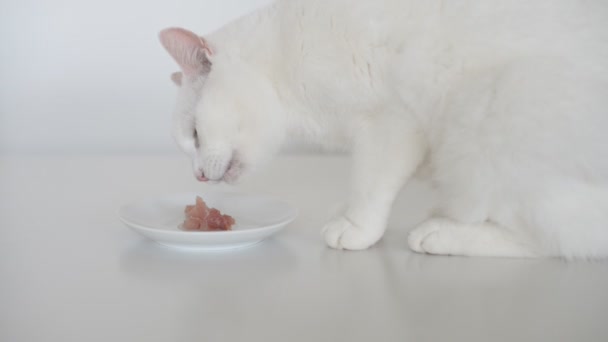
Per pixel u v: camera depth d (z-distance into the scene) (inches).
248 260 32.2
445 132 32.2
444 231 32.4
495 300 28.9
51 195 41.8
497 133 30.7
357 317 27.9
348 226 33.3
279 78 34.5
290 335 26.9
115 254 32.6
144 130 54.6
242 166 35.0
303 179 46.4
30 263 31.7
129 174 47.6
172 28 34.3
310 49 33.3
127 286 29.8
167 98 53.9
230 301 28.8
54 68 52.7
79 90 53.3
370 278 30.5
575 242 31.3
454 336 26.9
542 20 31.8
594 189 31.0
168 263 31.8
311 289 29.7
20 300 28.7
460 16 32.1
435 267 31.5
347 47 32.9
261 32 34.9
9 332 26.9
